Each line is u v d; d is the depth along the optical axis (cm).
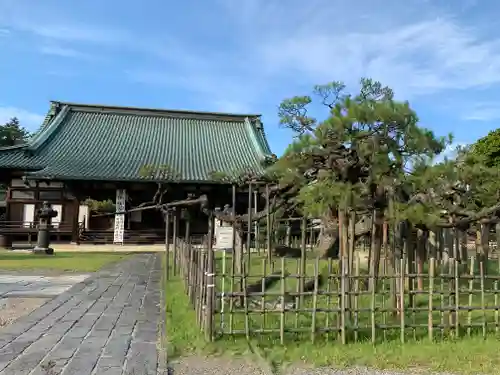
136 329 717
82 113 3581
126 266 1706
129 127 3528
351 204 788
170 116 3712
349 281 687
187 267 1021
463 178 938
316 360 570
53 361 545
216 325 698
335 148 809
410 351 600
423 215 801
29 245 2652
